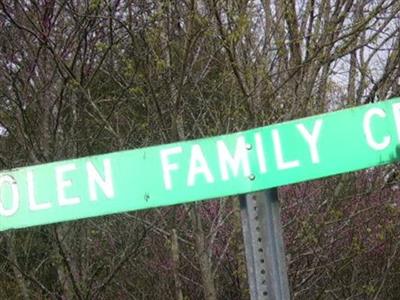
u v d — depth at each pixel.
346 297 5.76
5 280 5.77
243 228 1.98
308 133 1.96
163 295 5.51
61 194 2.13
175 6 4.11
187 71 4.38
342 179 5.09
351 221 5.29
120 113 4.99
